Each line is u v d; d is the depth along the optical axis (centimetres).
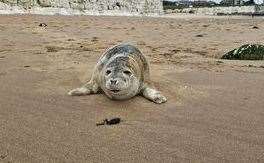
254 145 146
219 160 133
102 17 1120
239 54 350
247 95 213
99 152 139
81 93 209
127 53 208
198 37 572
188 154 138
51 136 154
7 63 299
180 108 191
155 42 489
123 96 197
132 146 145
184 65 304
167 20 1119
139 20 1043
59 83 235
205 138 153
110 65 201
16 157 134
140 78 207
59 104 196
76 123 170
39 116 178
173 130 162
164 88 223
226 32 672
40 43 437
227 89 226
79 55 347
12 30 563
